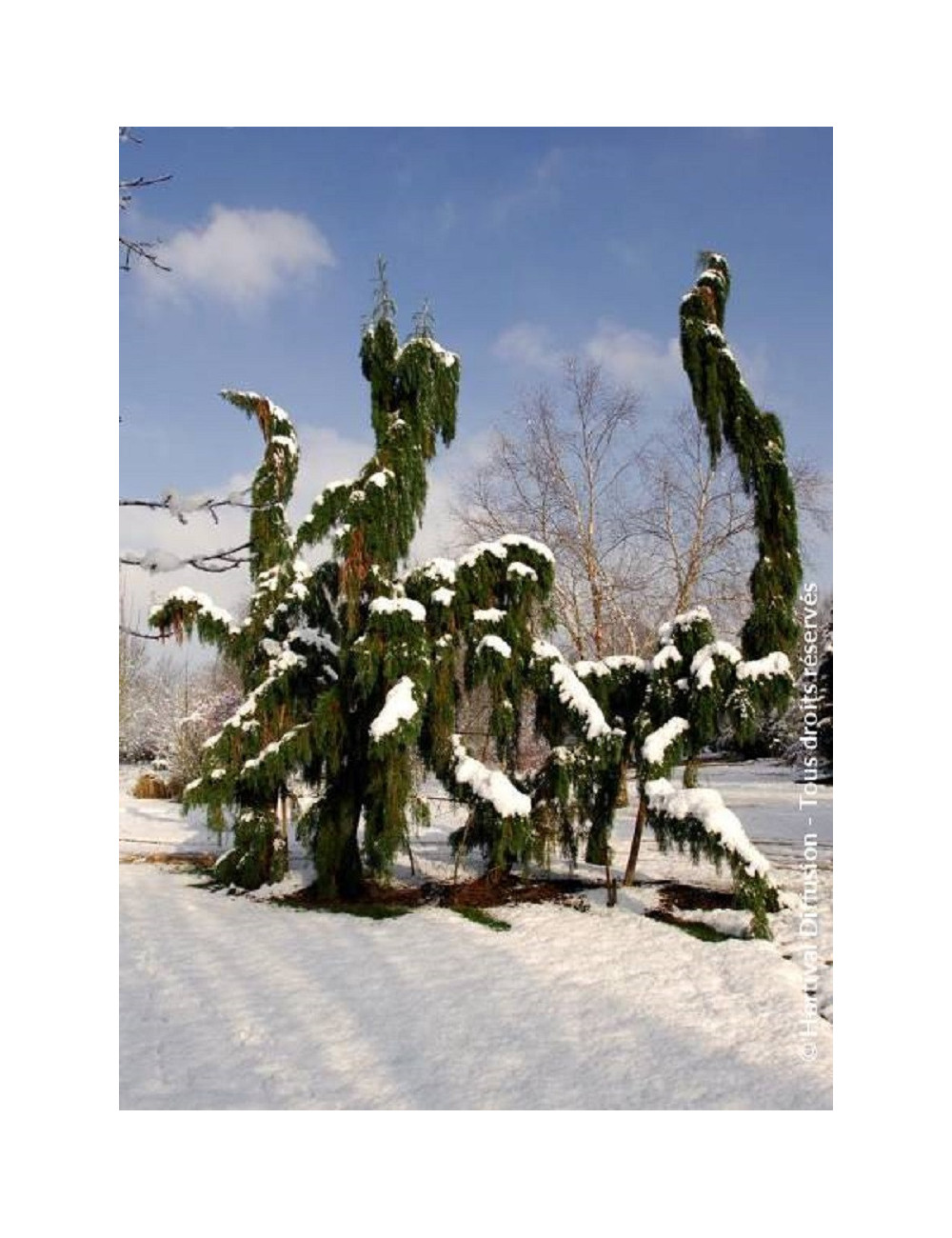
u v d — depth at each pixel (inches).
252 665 326.6
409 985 201.3
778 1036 166.6
